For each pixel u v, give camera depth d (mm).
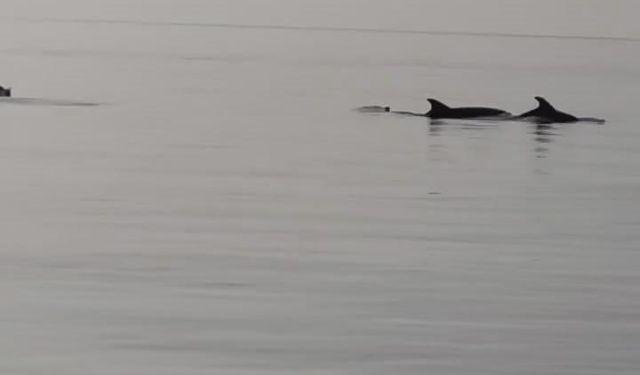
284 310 53469
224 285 58250
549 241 71062
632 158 112062
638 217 80375
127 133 127188
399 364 45719
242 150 114500
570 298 56469
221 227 74188
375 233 72688
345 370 44875
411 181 95188
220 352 46781
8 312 52156
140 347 47250
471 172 101000
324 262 64062
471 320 52188
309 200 85375
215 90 191125
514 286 58906
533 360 46562
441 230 73938
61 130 128000
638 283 59906
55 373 43875
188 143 119438
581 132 134125
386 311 53500
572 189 92250
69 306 53469
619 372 45281
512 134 129750
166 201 83938
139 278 59469
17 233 70688
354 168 102688
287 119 146500
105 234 71062
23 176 94500
